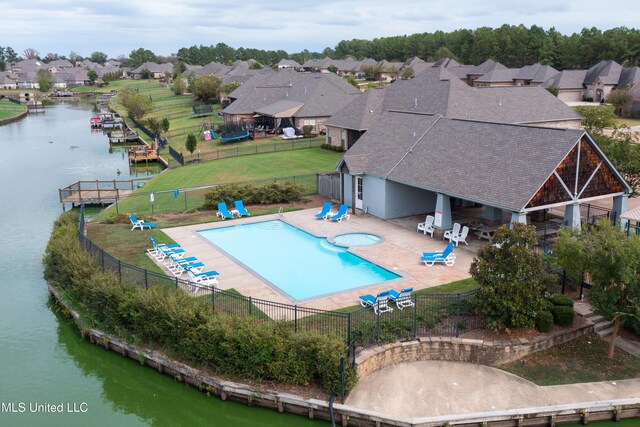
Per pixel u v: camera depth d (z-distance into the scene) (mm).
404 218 36656
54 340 24594
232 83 108625
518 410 17250
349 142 58844
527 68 120312
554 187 27672
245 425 19156
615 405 17531
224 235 34188
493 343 20031
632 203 38875
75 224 35688
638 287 18781
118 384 21906
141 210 40156
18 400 20406
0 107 134500
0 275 31172
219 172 52781
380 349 19719
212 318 20297
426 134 36312
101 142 84250
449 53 176375
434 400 17953
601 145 35125
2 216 43312
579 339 21344
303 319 21609
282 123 73125
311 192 44062
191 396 20188
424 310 22172
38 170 62375
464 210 37844
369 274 27312
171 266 28266
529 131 30281
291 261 29359
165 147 71438
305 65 198625
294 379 18812
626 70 101688
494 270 20453
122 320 23109
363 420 17375
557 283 24141
